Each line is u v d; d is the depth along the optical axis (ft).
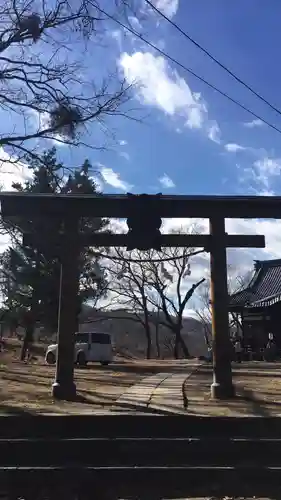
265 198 47.06
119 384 57.47
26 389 50.67
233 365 96.37
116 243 46.55
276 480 26.02
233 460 28.86
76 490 24.97
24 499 23.71
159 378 65.51
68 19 47.62
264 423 32.19
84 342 100.94
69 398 43.86
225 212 47.32
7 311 122.31
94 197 46.42
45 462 28.66
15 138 50.80
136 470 26.09
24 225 59.36
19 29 47.88
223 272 46.98
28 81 49.93
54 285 112.78
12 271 114.21
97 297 124.47
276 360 113.91
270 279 133.28
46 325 119.65
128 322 265.95
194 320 279.49
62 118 50.31
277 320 121.08
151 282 176.86
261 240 47.73
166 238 46.83
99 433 32.22
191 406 39.14
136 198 46.11
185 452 29.17
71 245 46.55
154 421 32.30
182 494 24.38
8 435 31.78
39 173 59.82
